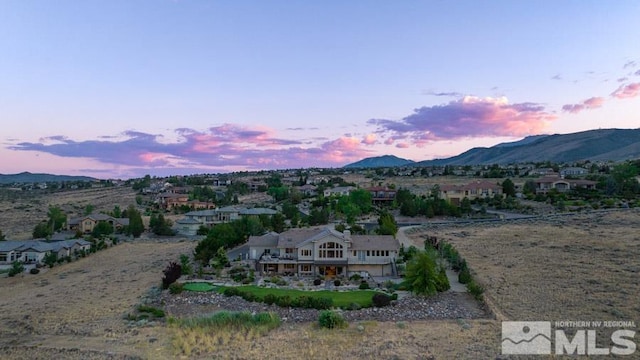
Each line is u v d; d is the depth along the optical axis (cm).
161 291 6638
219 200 18488
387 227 9294
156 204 18375
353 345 4519
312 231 8212
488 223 10794
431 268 6041
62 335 5097
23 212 17162
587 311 5181
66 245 10019
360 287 6450
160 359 4309
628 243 7988
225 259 7931
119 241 11731
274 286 6612
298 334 4894
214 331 5022
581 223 9881
